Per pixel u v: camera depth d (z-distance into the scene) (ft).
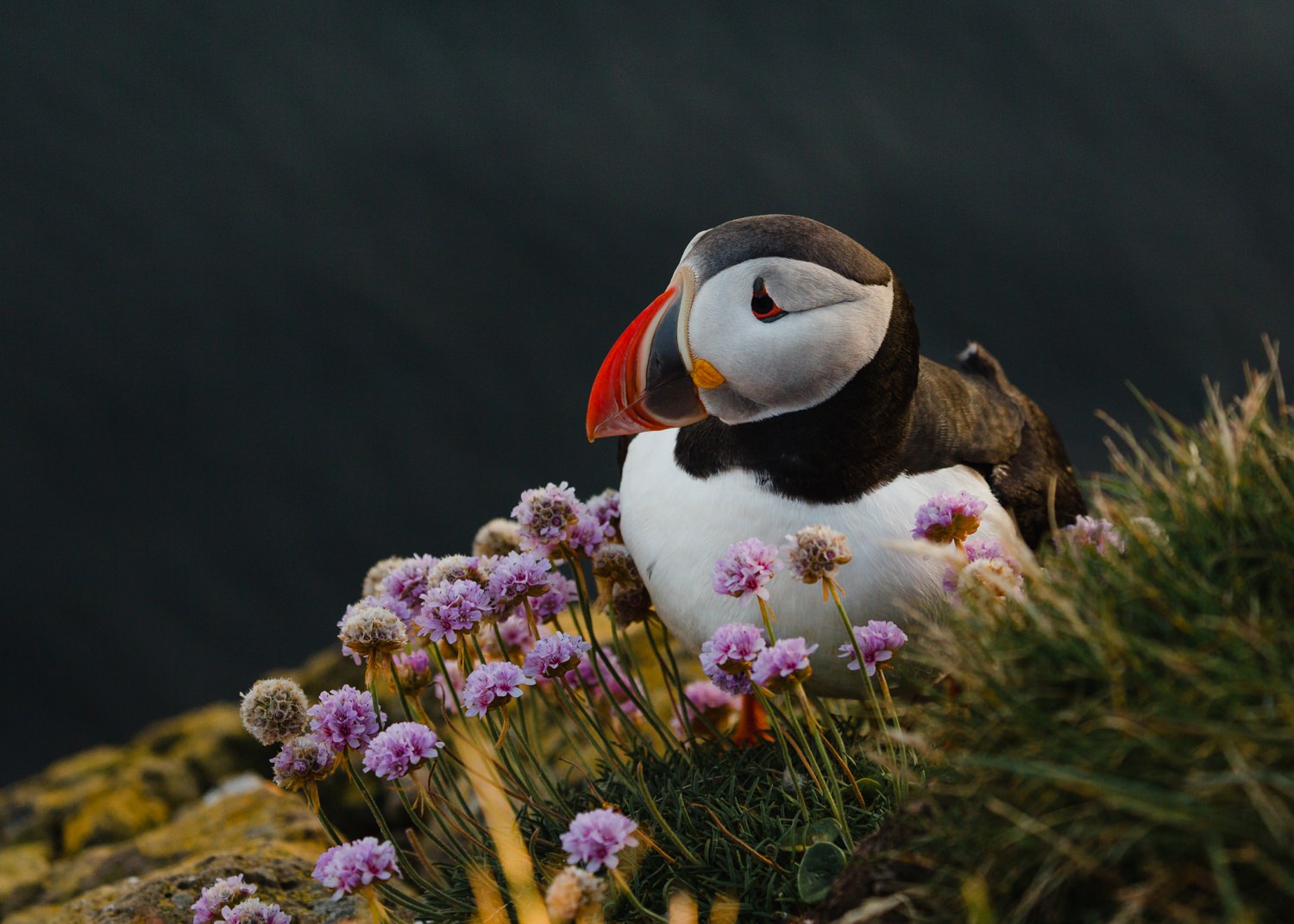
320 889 18.43
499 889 14.38
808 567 13.56
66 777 28.58
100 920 17.81
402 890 17.95
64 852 25.81
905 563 15.46
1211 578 11.58
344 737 14.19
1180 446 13.42
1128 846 10.25
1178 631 11.19
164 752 29.19
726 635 13.50
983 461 17.10
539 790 16.70
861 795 14.42
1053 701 11.41
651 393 15.76
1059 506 18.39
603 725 17.93
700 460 16.43
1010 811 10.75
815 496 15.79
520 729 19.10
